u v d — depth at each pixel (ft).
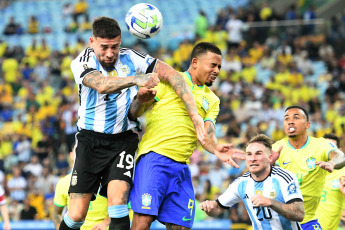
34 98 231.09
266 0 309.63
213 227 129.90
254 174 64.23
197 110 59.72
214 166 166.50
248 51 255.29
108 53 57.00
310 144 75.87
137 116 59.72
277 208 59.41
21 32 285.84
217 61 62.69
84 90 58.70
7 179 182.80
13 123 221.87
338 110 213.46
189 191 63.77
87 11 315.58
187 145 62.23
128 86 53.83
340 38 256.52
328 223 83.97
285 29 257.75
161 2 322.96
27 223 129.90
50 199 153.07
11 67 251.80
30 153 196.85
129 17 62.03
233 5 315.78
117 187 58.08
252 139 64.49
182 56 246.27
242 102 211.61
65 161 180.14
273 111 205.67
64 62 252.01
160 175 60.95
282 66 244.22
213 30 261.85
